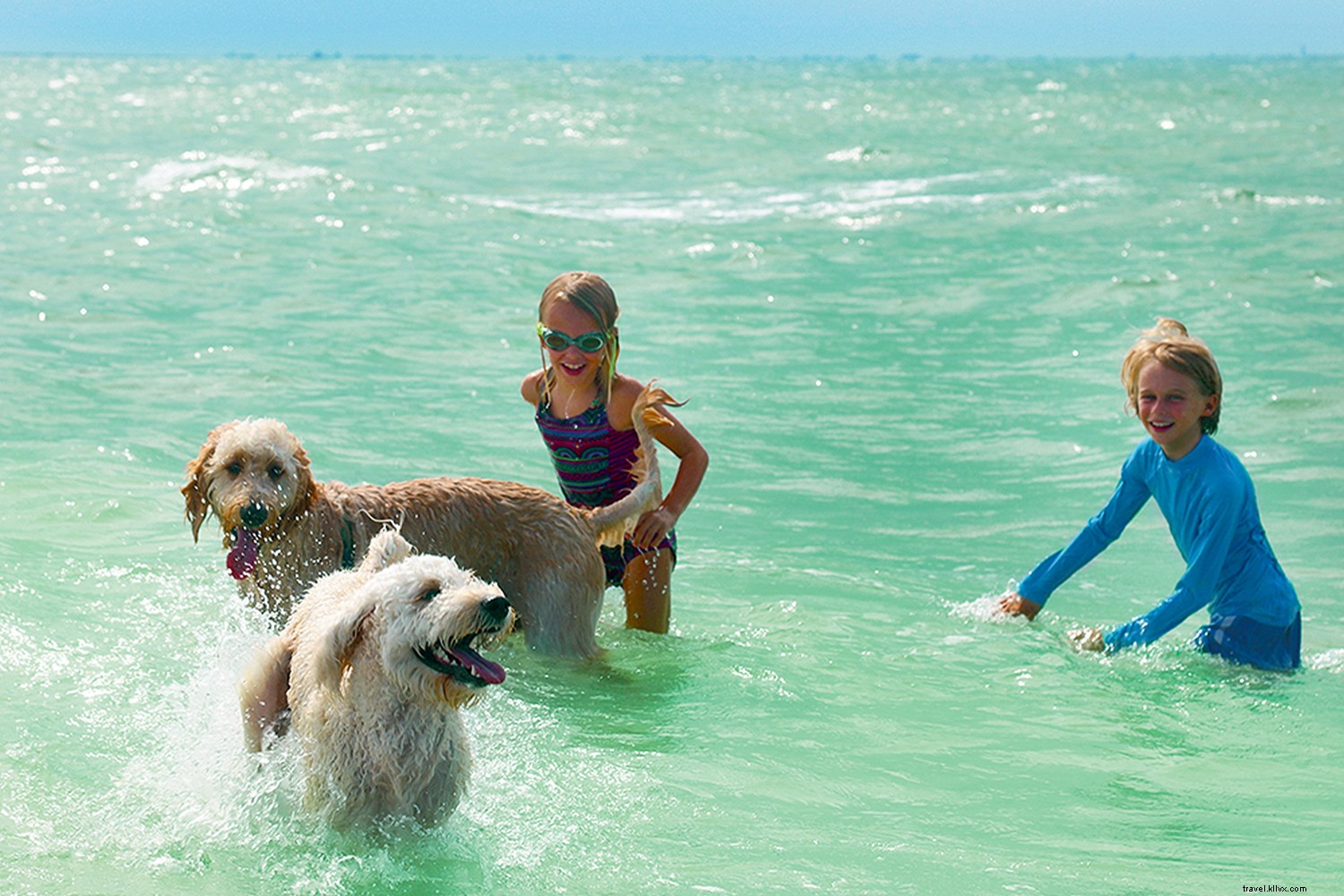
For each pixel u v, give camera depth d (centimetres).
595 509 679
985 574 823
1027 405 1177
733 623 732
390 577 461
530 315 1477
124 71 14925
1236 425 1098
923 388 1230
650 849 466
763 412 1152
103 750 520
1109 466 1022
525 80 11706
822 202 2528
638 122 4788
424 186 2645
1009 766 552
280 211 2177
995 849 473
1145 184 2803
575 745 556
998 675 662
